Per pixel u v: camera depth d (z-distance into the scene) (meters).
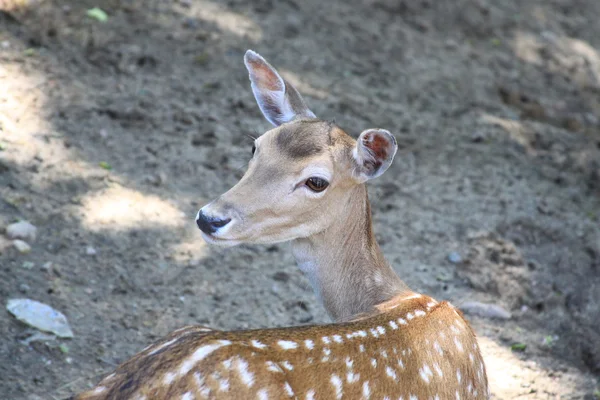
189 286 9.67
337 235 7.50
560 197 13.31
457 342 6.93
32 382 7.83
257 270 10.21
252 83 8.02
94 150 11.13
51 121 11.27
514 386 9.45
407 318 6.58
